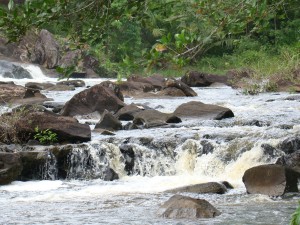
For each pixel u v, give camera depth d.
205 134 15.46
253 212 9.97
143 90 27.38
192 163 14.75
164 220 9.46
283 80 28.16
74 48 5.82
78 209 10.60
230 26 5.36
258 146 14.38
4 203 11.29
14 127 15.57
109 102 20.53
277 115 19.02
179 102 24.03
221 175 14.32
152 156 14.95
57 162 14.47
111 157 14.76
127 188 12.77
